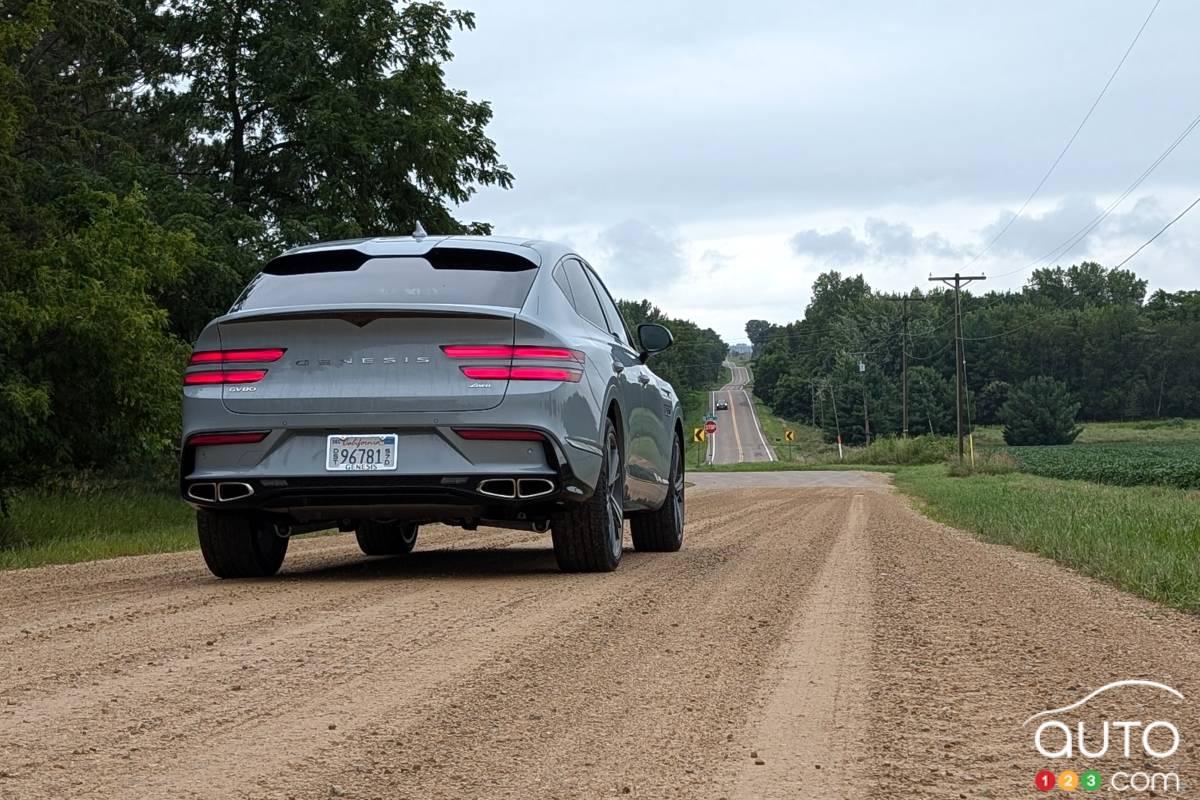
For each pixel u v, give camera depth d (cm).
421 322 625
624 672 405
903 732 322
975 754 299
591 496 662
